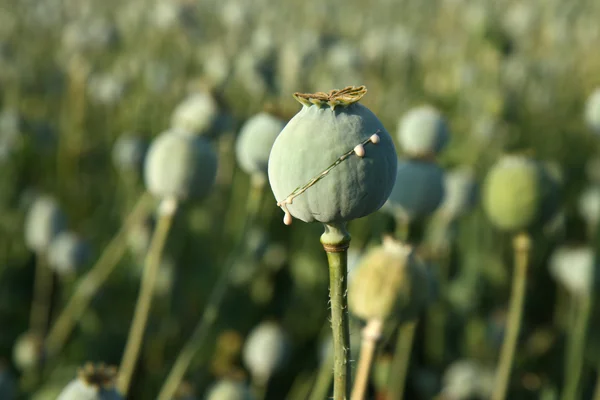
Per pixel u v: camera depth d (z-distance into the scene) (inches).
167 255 44.4
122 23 78.4
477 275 43.3
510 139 49.1
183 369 28.0
